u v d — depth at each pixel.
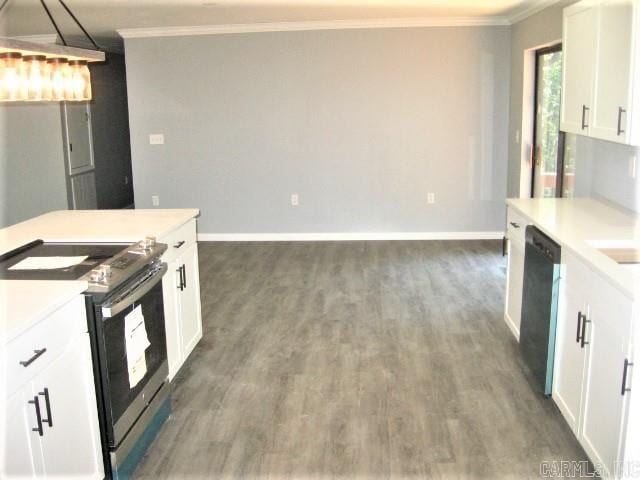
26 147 7.36
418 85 6.79
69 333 2.29
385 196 7.06
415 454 2.83
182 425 3.12
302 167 7.09
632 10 2.93
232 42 6.89
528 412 3.18
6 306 2.12
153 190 7.32
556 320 3.07
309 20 6.51
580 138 4.55
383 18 6.46
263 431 3.05
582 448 2.82
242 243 7.17
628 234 3.05
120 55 9.06
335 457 2.82
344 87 6.86
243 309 4.85
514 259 4.00
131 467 2.71
